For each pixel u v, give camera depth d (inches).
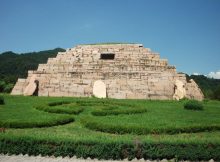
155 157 608.7
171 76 1752.0
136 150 609.9
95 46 1942.7
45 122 832.9
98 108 1101.7
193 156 604.7
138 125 780.6
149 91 1702.8
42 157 613.0
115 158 609.3
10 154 627.2
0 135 655.1
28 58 5123.0
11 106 1185.4
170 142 614.9
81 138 646.5
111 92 1701.5
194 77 4660.4
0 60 5049.2
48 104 1186.0
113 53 1882.4
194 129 789.2
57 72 1801.2
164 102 1445.6
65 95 1742.1
